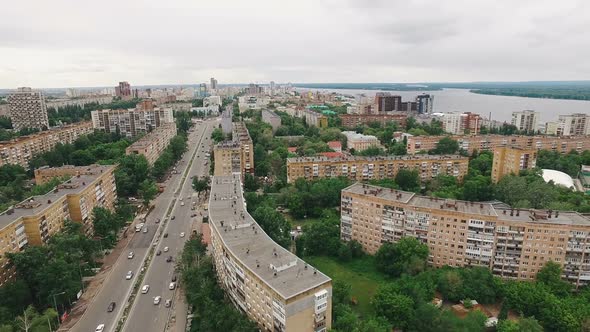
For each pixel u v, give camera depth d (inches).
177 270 7337.6
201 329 5521.7
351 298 6776.6
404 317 5925.2
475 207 7608.3
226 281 6520.7
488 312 6333.7
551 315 5861.2
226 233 6722.4
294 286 5118.1
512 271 7209.6
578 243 6771.7
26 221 7185.0
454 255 7534.5
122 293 6943.9
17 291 6013.8
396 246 7524.6
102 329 5954.7
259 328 5551.2
